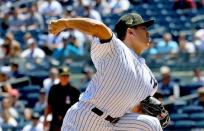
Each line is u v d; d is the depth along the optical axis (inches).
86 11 1973.4
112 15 2043.6
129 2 2138.3
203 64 1712.6
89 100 544.7
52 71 1430.9
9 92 1486.2
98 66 542.9
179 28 2021.4
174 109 1503.4
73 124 547.2
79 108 549.0
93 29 522.0
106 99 540.1
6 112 1363.2
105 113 543.5
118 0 2089.1
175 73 1702.8
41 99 1435.8
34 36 1908.2
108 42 531.2
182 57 1720.0
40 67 1659.7
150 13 2100.1
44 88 1459.2
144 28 565.9
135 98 548.4
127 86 539.2
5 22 1987.0
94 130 546.3
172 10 2118.6
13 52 1720.0
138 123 551.5
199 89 1514.5
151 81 558.9
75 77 1654.8
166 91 1533.0
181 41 1827.0
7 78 1582.2
